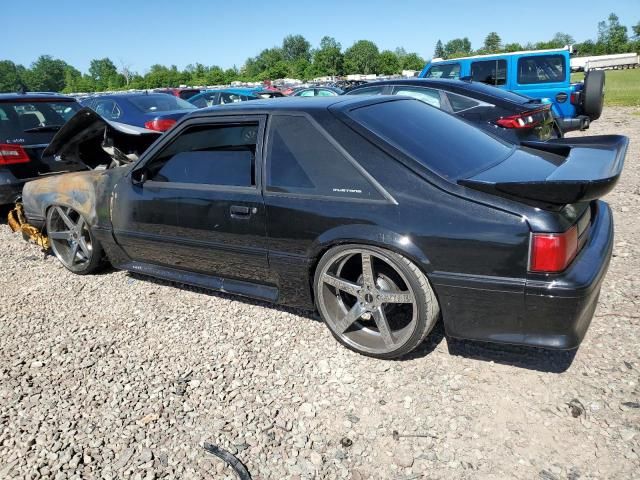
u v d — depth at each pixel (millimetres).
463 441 2396
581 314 2461
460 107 6594
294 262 3137
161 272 4047
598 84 9281
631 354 2889
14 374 3209
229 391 2883
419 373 2900
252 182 3270
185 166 3629
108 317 3887
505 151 3309
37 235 5223
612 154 2830
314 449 2426
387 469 2279
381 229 2734
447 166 2781
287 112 3176
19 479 2373
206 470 2346
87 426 2688
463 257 2561
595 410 2500
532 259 2416
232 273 3574
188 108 10000
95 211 4238
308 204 2986
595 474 2160
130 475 2348
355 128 2947
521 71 10148
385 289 2924
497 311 2578
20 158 5871
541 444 2338
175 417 2703
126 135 4672
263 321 3631
